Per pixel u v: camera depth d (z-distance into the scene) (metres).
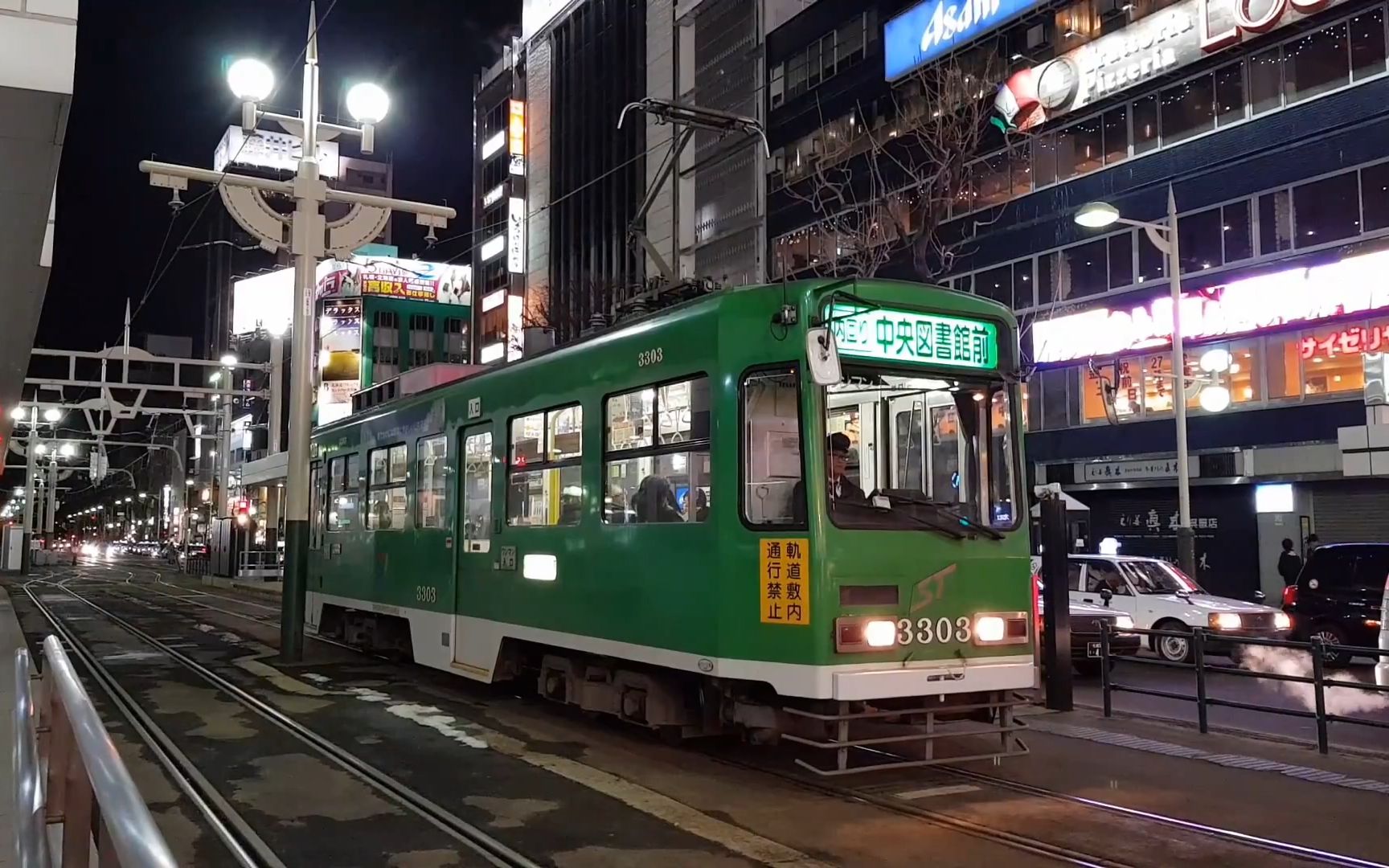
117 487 118.31
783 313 7.11
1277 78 22.55
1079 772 7.72
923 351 7.37
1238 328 22.97
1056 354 26.62
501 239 61.06
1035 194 27.23
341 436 14.99
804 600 6.76
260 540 44.72
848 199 31.20
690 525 7.54
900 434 7.32
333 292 66.69
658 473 7.99
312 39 14.99
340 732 9.07
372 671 13.13
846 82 32.25
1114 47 25.16
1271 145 22.55
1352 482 21.83
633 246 13.33
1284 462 22.47
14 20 6.93
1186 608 14.77
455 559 11.05
